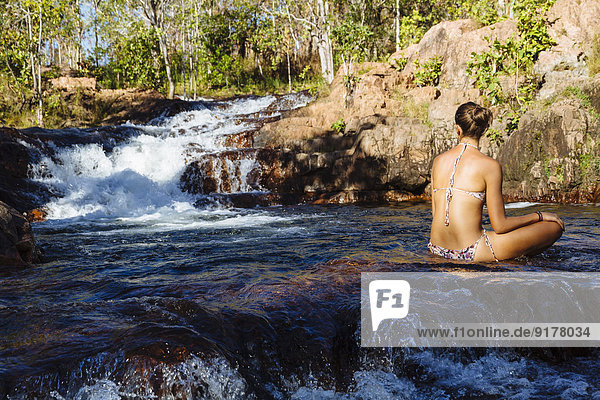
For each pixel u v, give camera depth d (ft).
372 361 7.68
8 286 10.73
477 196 11.68
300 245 15.94
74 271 12.52
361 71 49.60
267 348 7.42
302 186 37.88
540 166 30.42
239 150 38.29
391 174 36.29
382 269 10.93
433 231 12.60
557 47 35.76
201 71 79.66
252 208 32.24
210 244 16.84
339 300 8.93
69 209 29.76
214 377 6.44
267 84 87.66
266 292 9.47
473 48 41.27
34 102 53.93
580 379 7.57
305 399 6.98
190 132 48.67
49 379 6.14
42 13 55.21
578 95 30.66
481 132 12.03
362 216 25.32
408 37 63.21
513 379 7.57
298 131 43.01
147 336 6.97
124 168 38.32
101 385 6.23
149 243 17.63
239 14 88.07
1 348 6.88
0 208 13.73
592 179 28.71
